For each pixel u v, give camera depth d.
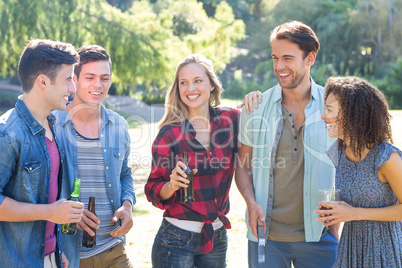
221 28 29.02
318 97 3.69
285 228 3.74
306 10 48.41
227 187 3.77
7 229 2.76
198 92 3.69
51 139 3.02
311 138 3.64
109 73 3.65
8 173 2.72
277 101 3.74
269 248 3.77
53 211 2.75
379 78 43.03
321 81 40.22
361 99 3.09
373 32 44.75
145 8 21.47
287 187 3.71
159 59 18.59
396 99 37.25
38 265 2.84
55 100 2.86
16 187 2.78
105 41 17.94
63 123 3.50
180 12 33.62
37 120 2.87
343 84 3.17
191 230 3.59
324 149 3.65
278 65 3.60
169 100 3.75
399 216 3.00
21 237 2.78
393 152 3.03
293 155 3.69
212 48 23.27
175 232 3.59
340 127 3.16
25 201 2.79
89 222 3.34
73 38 17.30
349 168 3.20
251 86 42.84
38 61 2.78
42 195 2.89
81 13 17.75
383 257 3.09
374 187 3.09
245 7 62.69
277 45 3.59
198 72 3.69
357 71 43.56
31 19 16.81
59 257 3.07
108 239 3.65
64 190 3.45
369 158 3.11
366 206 3.12
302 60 3.57
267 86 42.53
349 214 3.04
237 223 7.16
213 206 3.62
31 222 2.81
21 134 2.77
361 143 3.08
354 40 45.47
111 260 3.67
